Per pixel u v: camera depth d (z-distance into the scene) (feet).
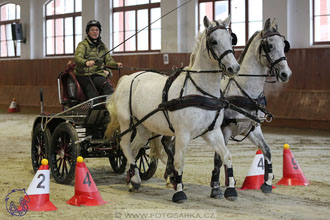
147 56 52.70
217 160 17.92
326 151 29.96
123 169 23.15
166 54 50.96
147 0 54.03
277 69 17.71
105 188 20.17
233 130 18.74
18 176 22.84
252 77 18.35
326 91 40.63
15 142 36.50
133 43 55.52
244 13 46.39
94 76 22.36
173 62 50.55
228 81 18.94
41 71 63.87
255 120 17.43
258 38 18.30
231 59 15.44
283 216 15.17
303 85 42.16
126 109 19.48
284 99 42.63
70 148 20.79
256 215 15.28
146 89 18.62
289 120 42.80
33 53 65.92
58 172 21.43
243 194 18.49
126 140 19.61
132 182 19.08
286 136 37.45
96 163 27.09
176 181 17.11
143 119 18.31
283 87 43.04
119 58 55.36
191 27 49.83
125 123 19.53
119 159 23.97
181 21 50.44
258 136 18.62
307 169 24.06
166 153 19.97
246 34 46.37
